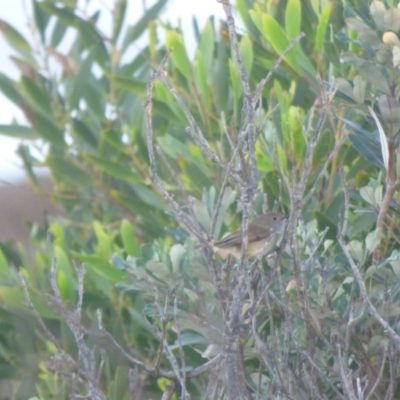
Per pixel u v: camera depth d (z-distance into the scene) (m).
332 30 12.16
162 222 14.14
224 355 7.28
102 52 16.03
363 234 10.52
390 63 8.84
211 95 12.51
